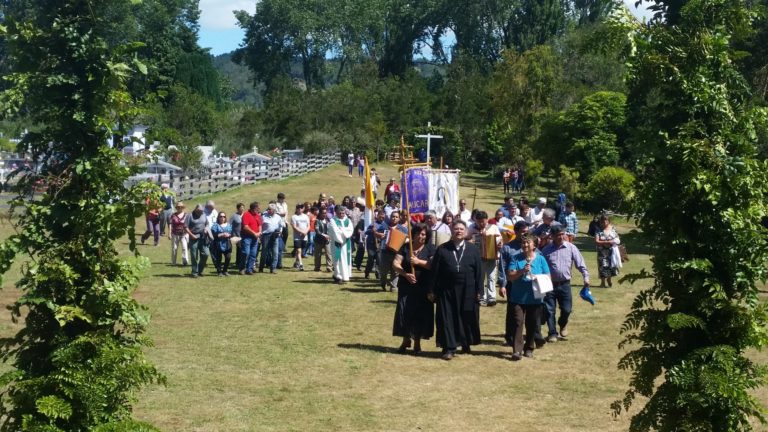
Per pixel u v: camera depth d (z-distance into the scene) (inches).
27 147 255.8
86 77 255.3
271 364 457.1
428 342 523.8
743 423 247.0
